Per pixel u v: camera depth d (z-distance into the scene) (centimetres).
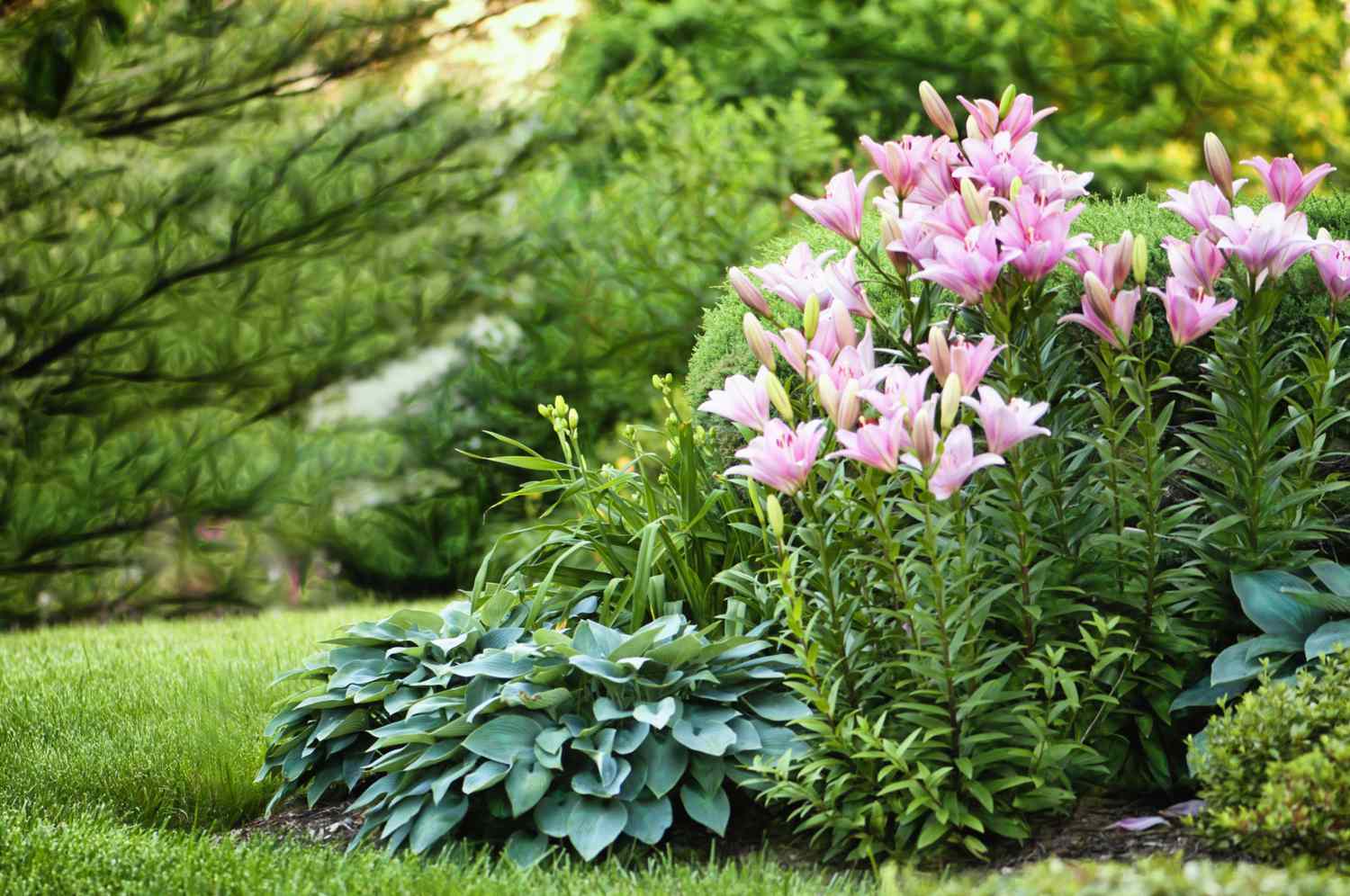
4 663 637
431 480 1145
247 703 507
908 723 327
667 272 1118
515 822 352
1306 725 285
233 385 1099
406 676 390
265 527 1121
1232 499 348
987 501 335
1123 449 383
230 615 1122
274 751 408
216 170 1080
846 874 310
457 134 1121
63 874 318
